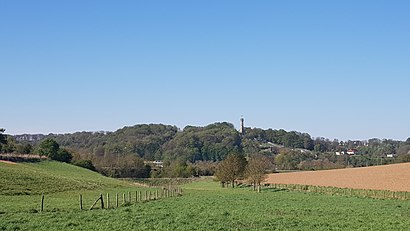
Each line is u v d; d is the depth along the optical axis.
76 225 33.62
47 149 145.88
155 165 193.25
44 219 35.69
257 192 93.88
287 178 127.94
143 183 133.88
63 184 74.94
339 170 133.88
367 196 80.69
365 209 53.94
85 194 67.38
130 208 46.88
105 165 166.88
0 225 32.22
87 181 90.19
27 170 86.75
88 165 155.00
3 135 137.00
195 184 138.00
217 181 126.81
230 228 34.50
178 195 74.31
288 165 183.88
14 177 69.62
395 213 49.59
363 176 111.00
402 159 180.50
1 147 133.38
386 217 44.59
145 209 46.47
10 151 139.88
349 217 43.84
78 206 47.34
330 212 48.88
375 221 40.88
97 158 178.62
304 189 101.62
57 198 57.78
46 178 77.06
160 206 50.84
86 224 34.00
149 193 72.88
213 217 40.97
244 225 36.66
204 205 54.03
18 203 48.22
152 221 36.72
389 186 90.56
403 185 90.81
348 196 80.19
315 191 95.62
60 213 39.91
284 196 78.19
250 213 45.69
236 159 118.88
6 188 60.81
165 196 69.69
